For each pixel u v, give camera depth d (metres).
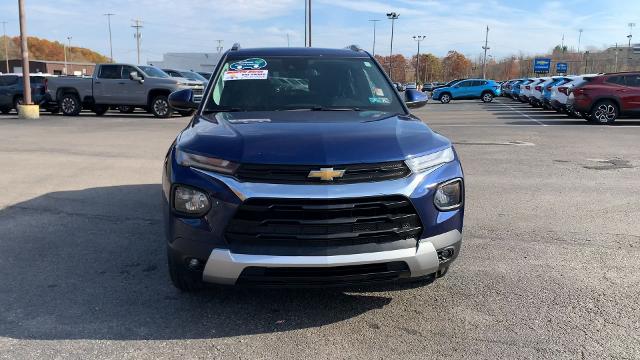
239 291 3.92
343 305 3.71
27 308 3.64
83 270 4.33
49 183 7.64
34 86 22.02
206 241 3.14
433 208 3.25
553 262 4.53
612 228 5.52
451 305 3.71
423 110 27.27
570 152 10.76
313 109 4.31
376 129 3.52
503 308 3.66
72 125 16.67
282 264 3.02
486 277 4.20
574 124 17.36
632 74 17.17
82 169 8.73
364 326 3.42
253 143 3.21
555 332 3.32
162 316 3.54
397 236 3.17
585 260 4.58
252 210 3.05
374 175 3.11
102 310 3.62
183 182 3.21
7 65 82.31
